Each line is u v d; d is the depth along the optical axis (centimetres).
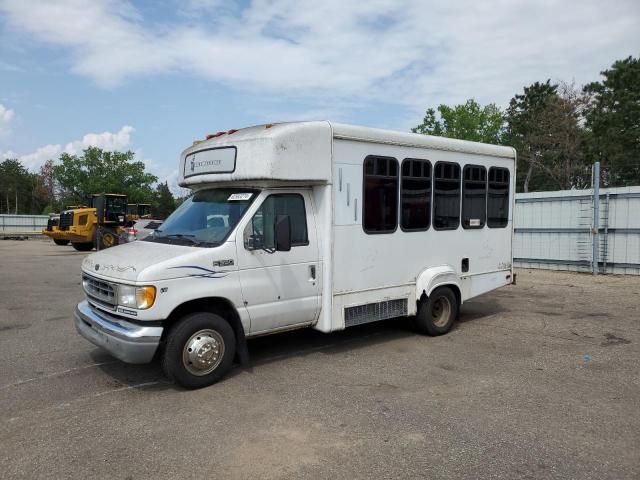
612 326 830
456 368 618
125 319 524
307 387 551
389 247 700
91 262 588
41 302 1033
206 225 592
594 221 1402
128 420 466
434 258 763
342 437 431
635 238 1355
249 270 568
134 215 3045
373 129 672
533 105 4319
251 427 451
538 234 1545
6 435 436
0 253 2320
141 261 523
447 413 480
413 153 724
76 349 691
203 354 538
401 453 404
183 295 520
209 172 631
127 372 597
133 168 6169
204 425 455
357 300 666
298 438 429
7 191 8288
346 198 647
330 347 712
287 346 717
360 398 519
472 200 818
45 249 2627
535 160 3794
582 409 490
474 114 4356
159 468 382
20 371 601
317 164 612
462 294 809
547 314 930
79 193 6191
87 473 375
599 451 407
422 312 751
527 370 608
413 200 728
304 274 615
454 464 387
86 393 532
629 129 3656
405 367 622
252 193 589
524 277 1395
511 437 431
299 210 618
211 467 383
